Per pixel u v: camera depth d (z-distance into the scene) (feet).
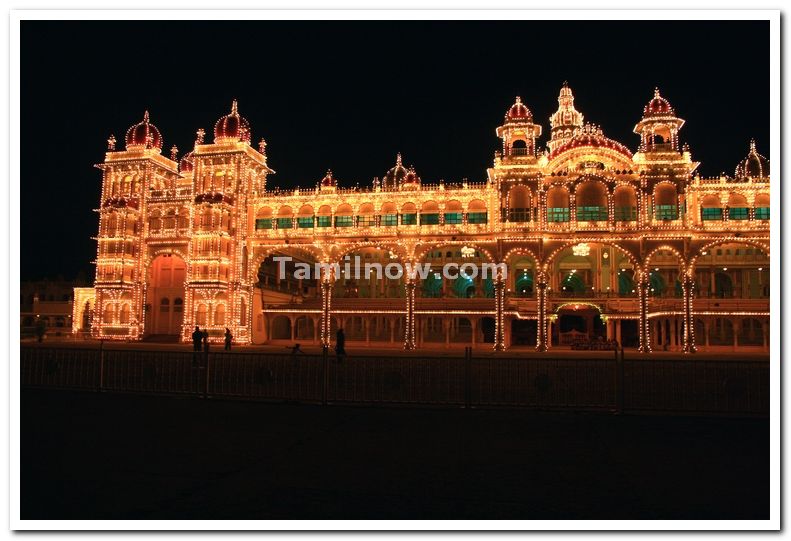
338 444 35.94
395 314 171.73
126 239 182.50
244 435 38.50
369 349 158.51
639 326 155.33
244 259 179.52
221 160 180.75
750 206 156.04
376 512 23.66
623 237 155.84
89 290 203.10
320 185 200.95
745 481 28.35
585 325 187.11
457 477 28.78
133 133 190.90
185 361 79.15
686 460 32.40
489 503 24.89
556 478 28.73
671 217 155.63
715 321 173.37
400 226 169.07
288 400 52.21
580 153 157.99
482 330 185.06
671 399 53.57
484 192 166.91
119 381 65.82
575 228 157.28
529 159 161.58
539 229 158.51
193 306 174.40
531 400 53.21
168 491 26.27
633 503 24.99
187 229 182.09
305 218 181.16
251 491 26.35
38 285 243.60
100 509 23.84
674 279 186.09
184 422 42.93
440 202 169.68
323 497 25.58
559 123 210.59
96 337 181.06
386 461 31.83
